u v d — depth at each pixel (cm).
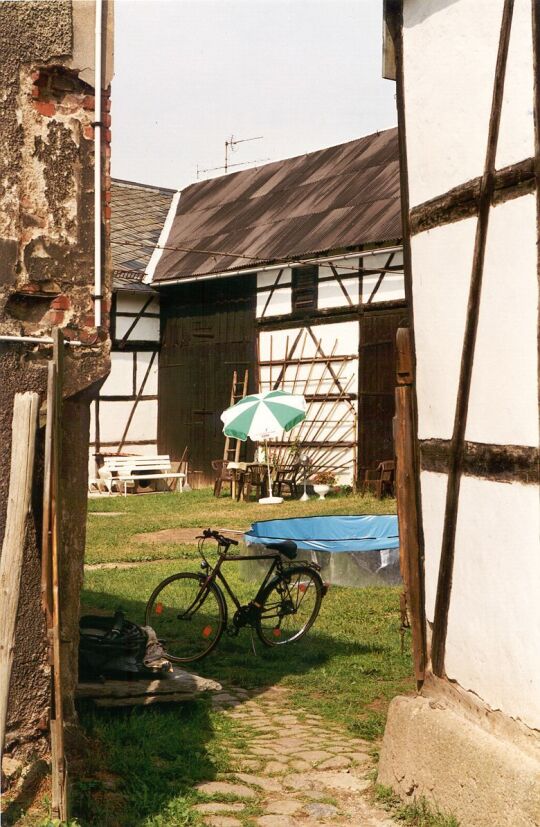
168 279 2553
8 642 468
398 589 1102
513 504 447
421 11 542
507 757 444
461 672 501
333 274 2220
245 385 2428
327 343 2234
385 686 731
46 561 478
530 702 434
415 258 556
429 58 534
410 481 564
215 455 2530
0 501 507
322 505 1991
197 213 2858
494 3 467
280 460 2322
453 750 481
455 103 505
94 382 543
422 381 549
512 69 447
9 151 520
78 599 548
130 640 651
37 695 514
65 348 534
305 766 569
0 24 517
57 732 452
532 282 430
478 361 480
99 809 477
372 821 494
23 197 525
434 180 529
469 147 490
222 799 515
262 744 608
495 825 443
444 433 521
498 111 459
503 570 457
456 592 506
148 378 2698
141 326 2675
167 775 538
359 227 2136
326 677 756
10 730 505
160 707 651
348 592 1081
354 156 2514
